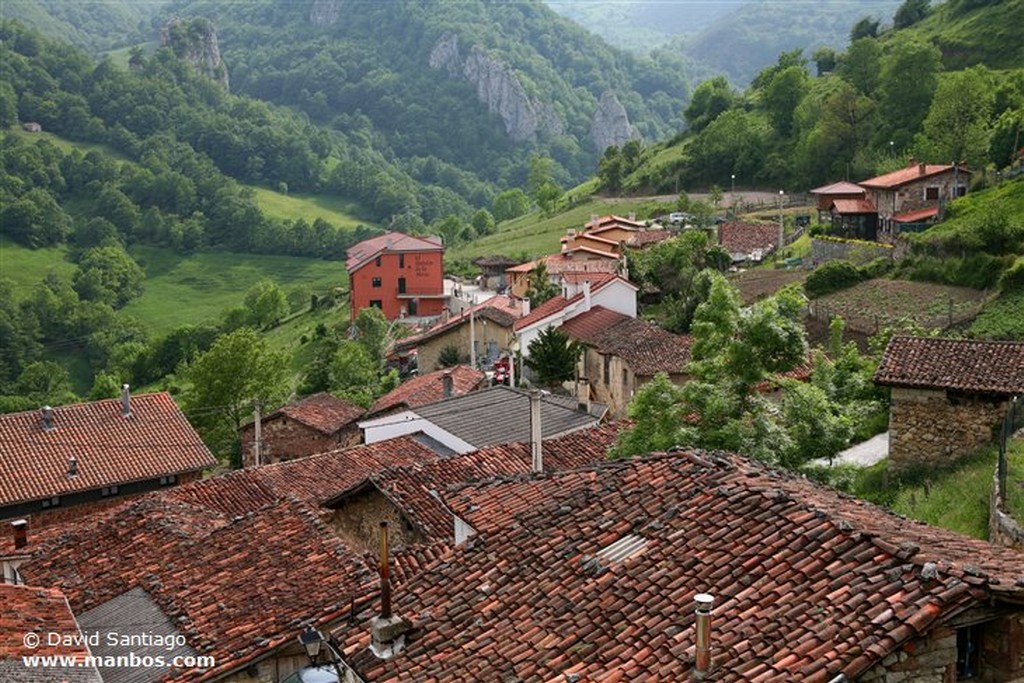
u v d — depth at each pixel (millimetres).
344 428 55344
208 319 139750
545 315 59156
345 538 25391
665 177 136625
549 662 11289
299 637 15695
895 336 32562
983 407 29188
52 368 114375
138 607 18922
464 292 103750
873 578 10508
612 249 83875
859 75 130500
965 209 68250
